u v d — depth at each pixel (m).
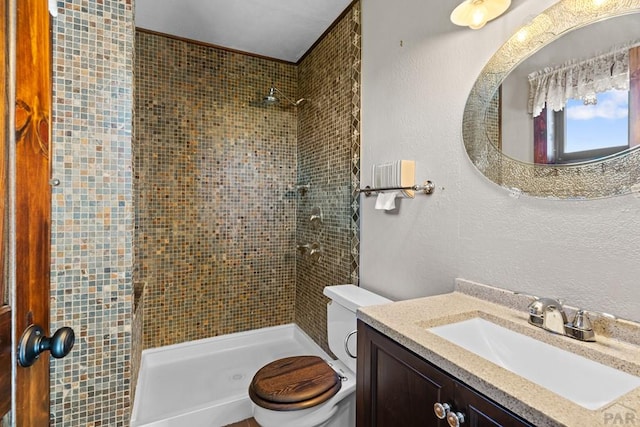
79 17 1.25
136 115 2.18
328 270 2.22
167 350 2.31
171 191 2.30
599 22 0.87
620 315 0.82
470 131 1.21
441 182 1.33
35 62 0.62
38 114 0.63
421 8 1.45
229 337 2.51
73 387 1.25
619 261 0.82
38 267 0.62
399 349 0.88
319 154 2.36
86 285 1.27
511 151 1.07
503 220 1.09
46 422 0.67
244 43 2.39
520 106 1.05
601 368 0.74
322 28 2.20
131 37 1.34
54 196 1.22
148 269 2.24
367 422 1.02
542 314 0.89
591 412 0.53
